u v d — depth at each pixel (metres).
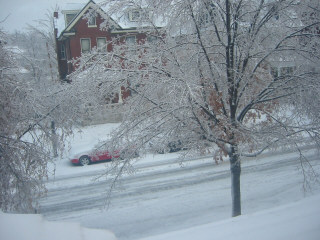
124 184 12.77
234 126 6.97
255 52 7.27
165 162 15.38
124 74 7.04
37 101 8.20
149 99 7.08
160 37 7.45
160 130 7.14
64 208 10.77
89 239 2.00
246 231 2.40
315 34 6.89
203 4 6.82
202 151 7.29
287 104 7.87
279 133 6.86
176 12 6.88
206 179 12.80
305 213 2.66
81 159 15.78
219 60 7.73
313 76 7.07
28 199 8.20
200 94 6.38
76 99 7.40
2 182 7.93
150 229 8.85
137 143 7.11
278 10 6.93
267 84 7.65
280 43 7.07
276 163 13.97
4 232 1.81
